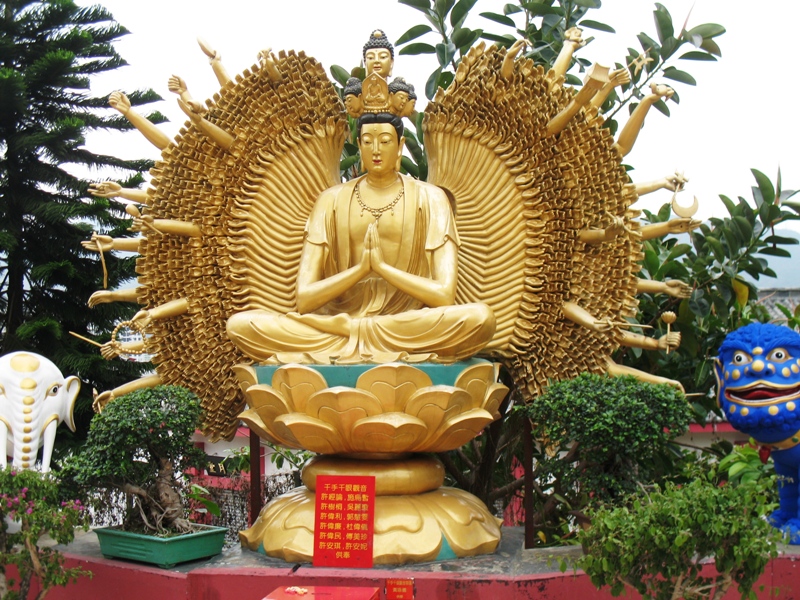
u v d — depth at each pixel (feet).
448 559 16.05
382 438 15.57
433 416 15.60
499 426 22.44
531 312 18.57
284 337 17.10
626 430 15.60
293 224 19.65
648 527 12.12
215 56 19.24
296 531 16.28
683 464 21.77
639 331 22.53
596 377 16.67
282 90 19.21
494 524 17.51
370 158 18.29
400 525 15.90
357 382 15.44
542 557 16.28
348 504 15.78
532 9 24.66
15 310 42.45
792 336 16.08
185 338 19.53
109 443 16.39
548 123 18.17
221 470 27.84
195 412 17.61
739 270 22.33
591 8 24.98
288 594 12.59
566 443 16.67
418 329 16.56
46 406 20.20
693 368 22.61
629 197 18.31
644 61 18.38
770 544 12.43
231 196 19.45
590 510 15.19
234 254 19.51
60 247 42.14
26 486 15.48
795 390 15.90
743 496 12.52
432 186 19.06
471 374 16.21
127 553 16.71
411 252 18.57
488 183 19.01
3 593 15.58
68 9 42.27
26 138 39.73
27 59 42.52
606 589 15.01
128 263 41.96
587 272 18.53
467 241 19.13
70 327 42.86
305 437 15.80
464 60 18.86
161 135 19.51
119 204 42.27
